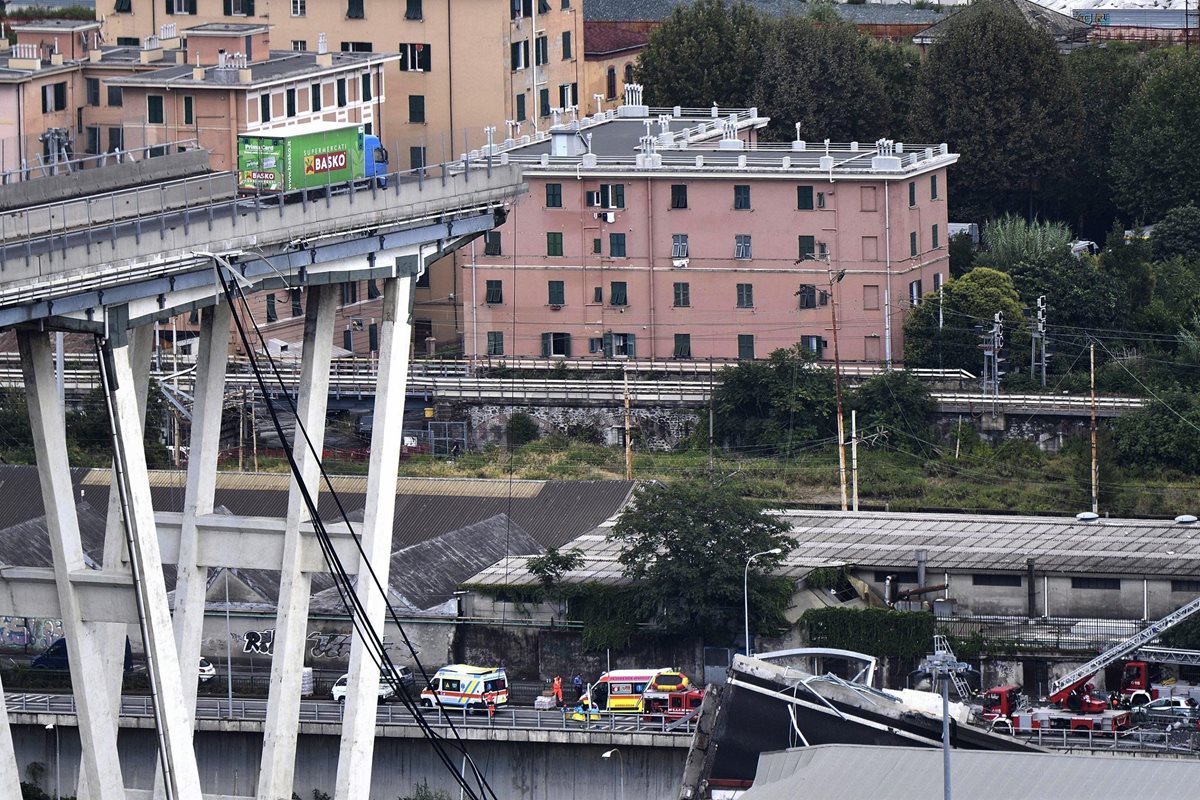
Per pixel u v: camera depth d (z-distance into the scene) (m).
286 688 187.12
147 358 183.50
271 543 186.25
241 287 177.75
